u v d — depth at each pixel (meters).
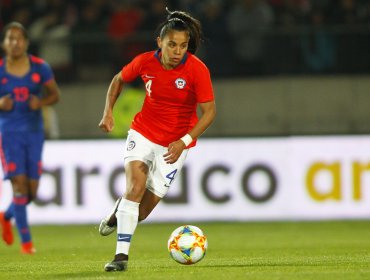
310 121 57.88
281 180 54.44
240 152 54.53
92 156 54.75
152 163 26.97
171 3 63.72
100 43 59.06
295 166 54.44
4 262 33.22
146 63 26.53
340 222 53.41
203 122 25.98
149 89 26.62
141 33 62.72
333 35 58.31
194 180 54.44
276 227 51.47
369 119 57.59
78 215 54.66
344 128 57.72
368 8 62.28
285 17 62.97
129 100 56.59
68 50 59.00
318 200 54.28
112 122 27.22
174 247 27.45
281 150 54.53
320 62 58.34
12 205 38.00
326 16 62.50
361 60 58.22
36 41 58.75
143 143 26.69
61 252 38.41
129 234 26.31
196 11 63.25
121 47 58.94
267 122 58.00
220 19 61.06
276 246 40.22
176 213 54.66
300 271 26.34
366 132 55.72
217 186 54.50
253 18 62.19
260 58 58.47
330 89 57.84
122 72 27.19
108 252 38.12
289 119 57.84
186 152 27.16
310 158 54.31
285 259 32.00
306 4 63.75
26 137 36.25
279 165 54.47
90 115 58.66
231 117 58.06
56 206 54.69
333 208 54.22
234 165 54.44
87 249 40.09
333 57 58.31
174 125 26.75
